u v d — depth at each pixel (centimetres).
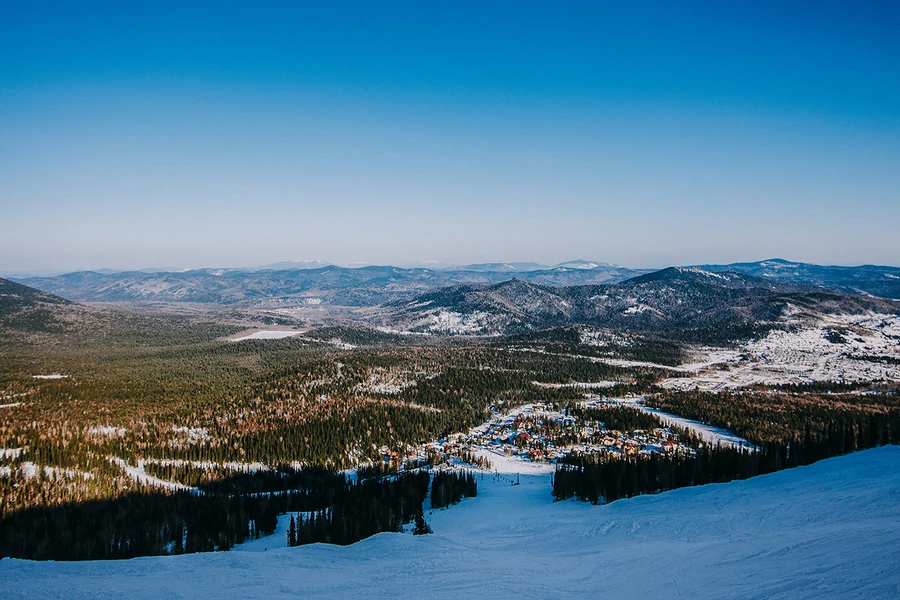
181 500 13375
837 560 4716
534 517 11162
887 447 11531
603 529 8944
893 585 3738
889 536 5259
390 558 7588
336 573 6806
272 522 12369
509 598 5297
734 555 5769
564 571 6419
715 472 12612
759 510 8325
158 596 5775
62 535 11106
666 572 5588
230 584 6259
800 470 11019
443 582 6075
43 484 13850
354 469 17850
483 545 8675
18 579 6538
